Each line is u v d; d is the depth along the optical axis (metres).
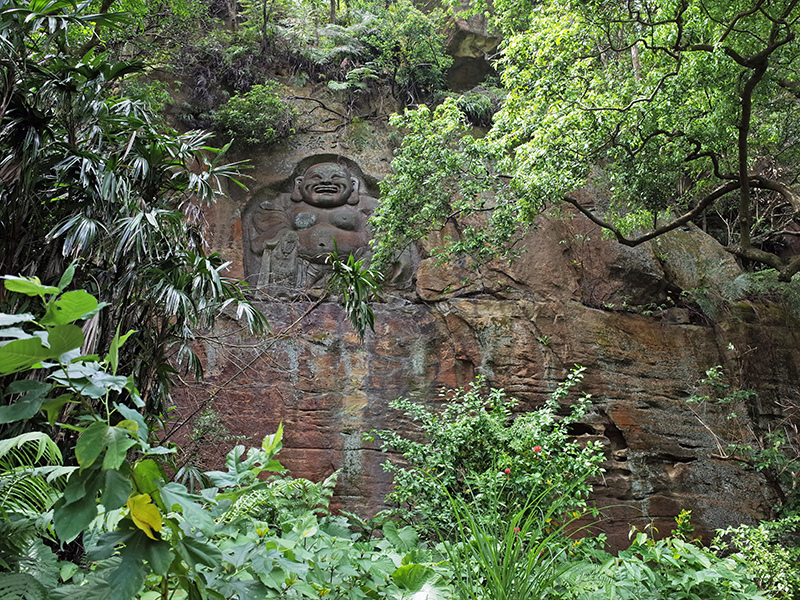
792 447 9.02
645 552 4.89
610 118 7.69
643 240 8.09
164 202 5.10
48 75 4.26
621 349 9.27
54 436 3.70
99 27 7.29
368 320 5.87
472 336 9.02
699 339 9.63
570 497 6.08
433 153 8.14
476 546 3.98
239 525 3.00
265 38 11.05
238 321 8.45
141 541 1.67
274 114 10.09
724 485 8.63
